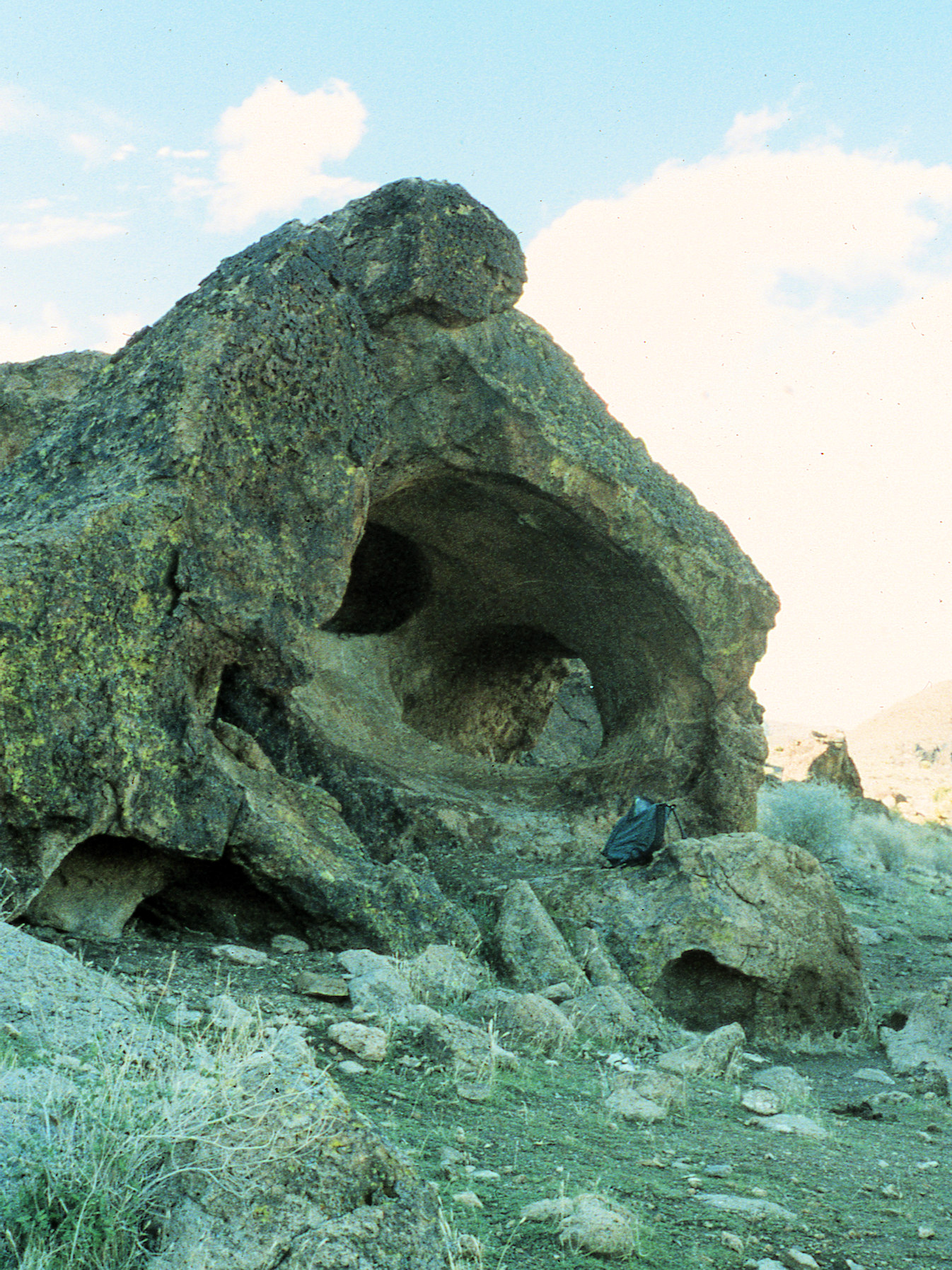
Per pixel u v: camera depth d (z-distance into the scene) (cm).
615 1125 467
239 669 754
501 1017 612
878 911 1535
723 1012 840
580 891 898
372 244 952
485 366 966
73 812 624
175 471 691
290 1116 265
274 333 745
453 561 1145
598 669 1216
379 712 1125
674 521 1048
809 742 2786
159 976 565
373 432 802
